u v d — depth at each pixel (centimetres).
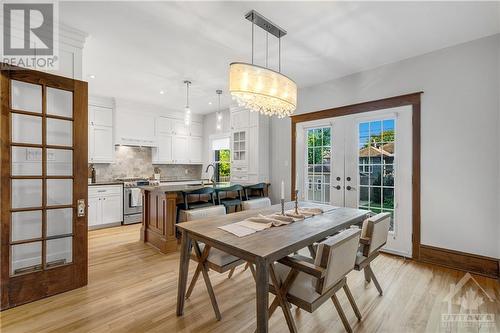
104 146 513
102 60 331
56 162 237
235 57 322
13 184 214
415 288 243
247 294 233
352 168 376
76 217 240
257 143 483
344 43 285
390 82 339
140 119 558
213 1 211
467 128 280
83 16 230
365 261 207
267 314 145
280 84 237
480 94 272
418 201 313
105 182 502
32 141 223
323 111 411
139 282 256
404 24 246
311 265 151
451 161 290
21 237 220
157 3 213
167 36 269
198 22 243
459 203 285
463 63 282
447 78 293
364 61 333
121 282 256
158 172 607
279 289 161
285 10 223
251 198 459
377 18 235
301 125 443
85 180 245
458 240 285
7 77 202
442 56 296
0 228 201
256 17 230
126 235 429
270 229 199
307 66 349
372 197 358
